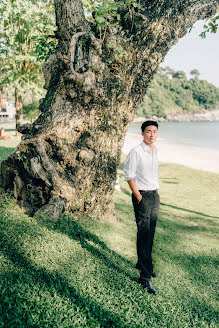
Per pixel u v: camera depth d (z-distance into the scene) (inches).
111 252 175.3
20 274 124.6
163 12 213.6
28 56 682.8
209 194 501.7
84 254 157.8
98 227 203.2
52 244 158.1
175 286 155.9
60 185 192.5
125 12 212.7
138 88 224.8
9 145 628.1
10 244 148.3
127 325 110.7
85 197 208.2
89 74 195.9
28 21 663.8
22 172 198.8
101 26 194.2
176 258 202.4
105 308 117.6
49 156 197.9
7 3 650.8
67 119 199.6
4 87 797.9
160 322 118.3
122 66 207.2
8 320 98.5
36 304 108.7
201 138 2242.9
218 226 319.9
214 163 948.0
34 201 194.4
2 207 191.6
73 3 198.2
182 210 376.5
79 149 202.5
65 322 103.3
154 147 140.9
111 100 207.8
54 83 215.0
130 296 130.3
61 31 204.5
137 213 139.9
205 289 161.0
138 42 212.2
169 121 7657.5
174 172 696.4
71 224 187.8
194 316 131.0
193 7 222.1
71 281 129.9
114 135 217.2
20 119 868.0
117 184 403.5
